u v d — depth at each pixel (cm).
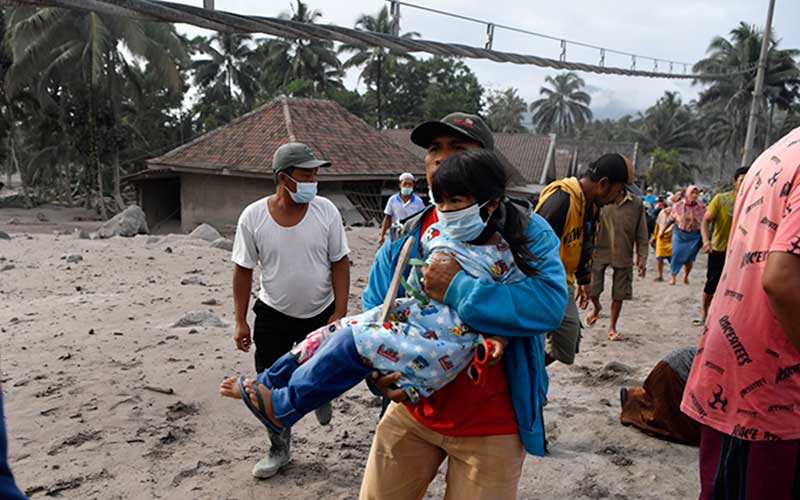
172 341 621
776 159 213
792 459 216
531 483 391
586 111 9156
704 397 233
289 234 380
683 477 401
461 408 228
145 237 1307
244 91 5669
